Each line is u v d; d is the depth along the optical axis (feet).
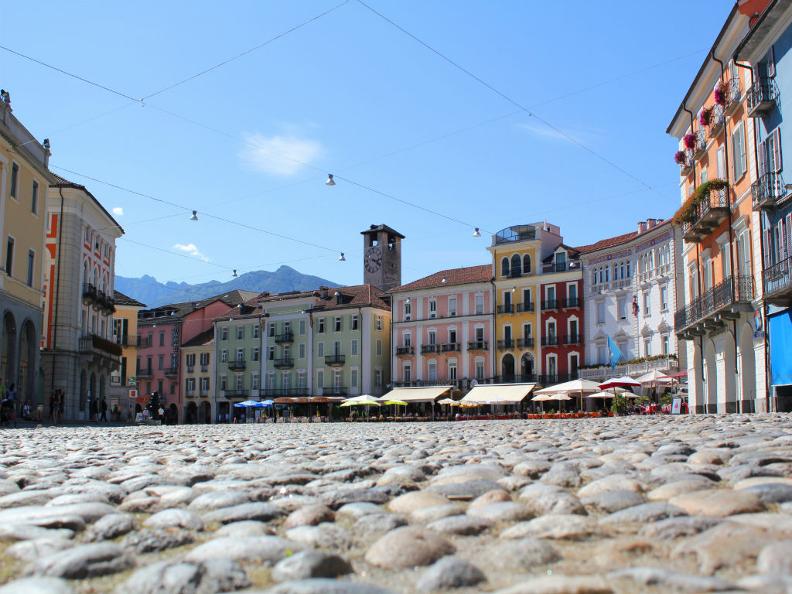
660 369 178.40
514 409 217.15
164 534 11.57
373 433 58.90
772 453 20.72
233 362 291.38
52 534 12.00
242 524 12.23
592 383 142.82
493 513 12.64
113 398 197.47
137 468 24.06
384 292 291.79
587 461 21.34
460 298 249.55
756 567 8.30
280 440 46.85
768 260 86.12
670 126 128.77
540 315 230.89
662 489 14.64
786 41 80.59
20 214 121.60
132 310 242.99
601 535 10.81
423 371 254.47
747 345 94.73
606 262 215.10
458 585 8.30
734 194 98.32
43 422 126.41
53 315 151.43
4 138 111.86
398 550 9.77
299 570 8.87
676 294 182.09
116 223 180.55
